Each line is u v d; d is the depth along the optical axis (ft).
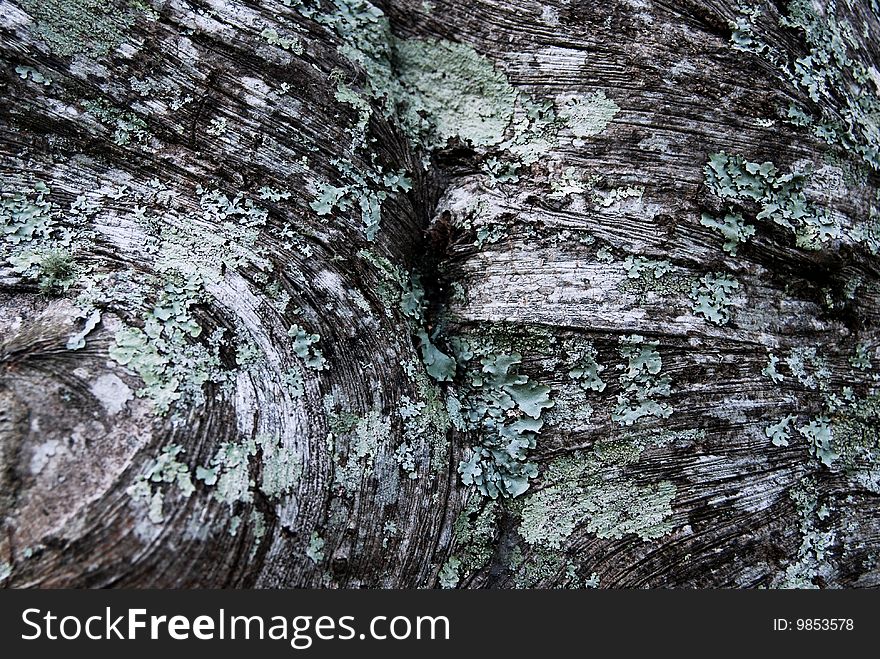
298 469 2.07
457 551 2.17
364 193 2.21
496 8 2.29
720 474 2.23
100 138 2.12
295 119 2.18
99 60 2.12
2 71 2.09
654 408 2.22
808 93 2.27
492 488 2.20
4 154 2.10
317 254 2.16
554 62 2.27
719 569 2.22
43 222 2.10
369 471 2.11
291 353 2.11
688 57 2.25
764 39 2.26
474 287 2.24
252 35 2.17
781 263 2.26
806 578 2.23
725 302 2.24
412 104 2.30
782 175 2.25
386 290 2.20
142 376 2.03
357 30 2.25
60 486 1.97
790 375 2.26
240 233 2.13
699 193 2.23
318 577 2.08
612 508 2.22
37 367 2.02
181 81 2.14
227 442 2.03
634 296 2.22
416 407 2.16
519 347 2.23
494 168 2.27
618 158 2.24
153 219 2.11
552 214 2.23
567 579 2.21
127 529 1.97
